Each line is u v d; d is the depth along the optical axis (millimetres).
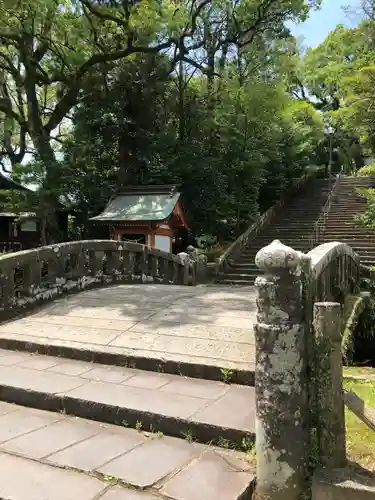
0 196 18422
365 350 9055
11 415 4109
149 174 19328
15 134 26594
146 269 10891
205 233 19156
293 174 25250
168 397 4133
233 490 2842
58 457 3273
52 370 4969
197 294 8227
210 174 18953
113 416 3918
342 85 13297
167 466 3145
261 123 19500
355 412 3066
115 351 5227
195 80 22656
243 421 3588
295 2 19859
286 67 25016
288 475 2828
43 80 18562
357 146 32250
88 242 8773
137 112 19766
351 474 2766
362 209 19953
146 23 17078
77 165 18391
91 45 18859
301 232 18672
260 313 3002
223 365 4633
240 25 20328
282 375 2873
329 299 7141
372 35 14508
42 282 7887
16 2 14648
